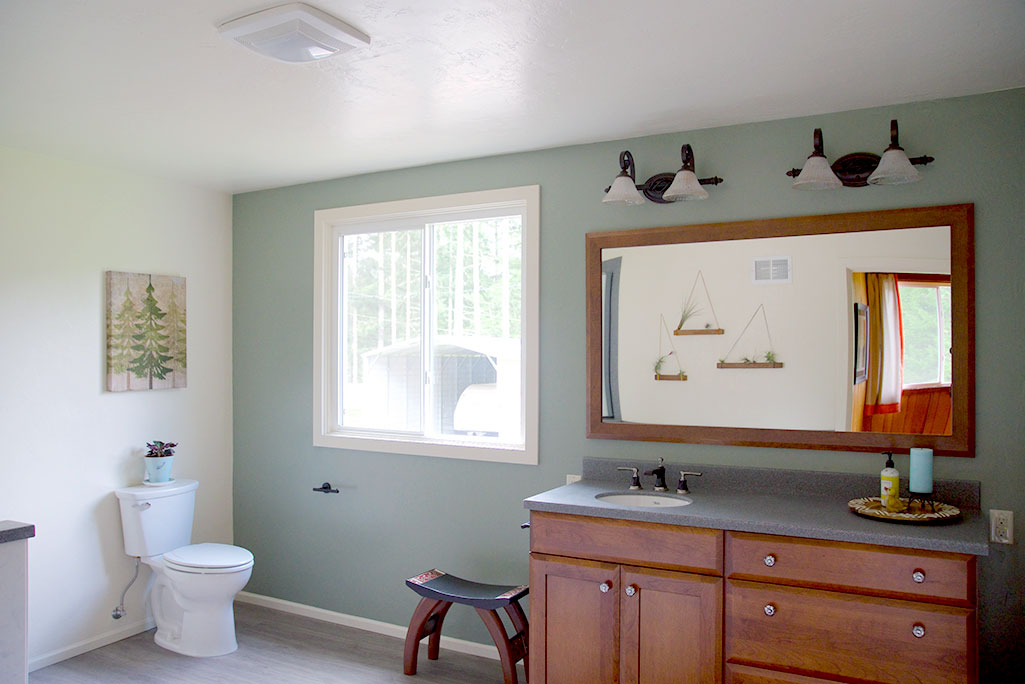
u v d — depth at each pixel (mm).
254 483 4297
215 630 3564
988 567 2592
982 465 2623
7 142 3305
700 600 2480
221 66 2424
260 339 4293
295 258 4168
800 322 2896
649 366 3164
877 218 2768
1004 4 1956
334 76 2514
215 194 4324
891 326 2750
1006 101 2615
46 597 3471
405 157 3580
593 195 3309
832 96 2691
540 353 3408
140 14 2037
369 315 4000
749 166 3006
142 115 2941
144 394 3928
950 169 2686
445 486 3650
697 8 1991
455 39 2199
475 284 3684
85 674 3346
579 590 2678
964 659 2133
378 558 3848
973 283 2631
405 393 3865
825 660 2303
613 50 2283
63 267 3580
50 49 2279
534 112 2891
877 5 1968
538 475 3416
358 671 3357
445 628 3613
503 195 3500
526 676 3293
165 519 3779
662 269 3145
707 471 3039
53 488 3516
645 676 2562
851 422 2807
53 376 3525
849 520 2428
